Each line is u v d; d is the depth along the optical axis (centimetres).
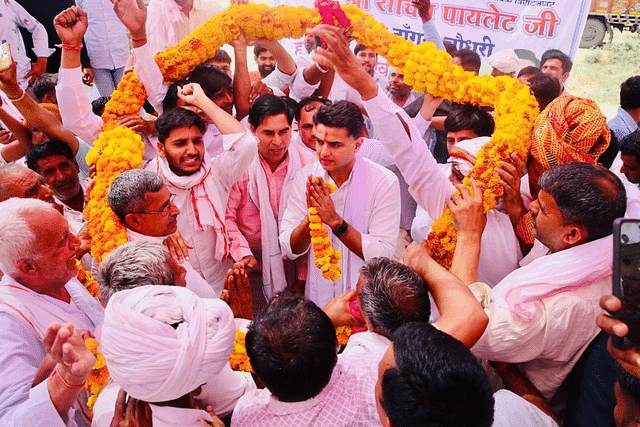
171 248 247
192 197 274
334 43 226
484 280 251
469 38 518
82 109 294
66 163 305
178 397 153
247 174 311
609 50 1044
